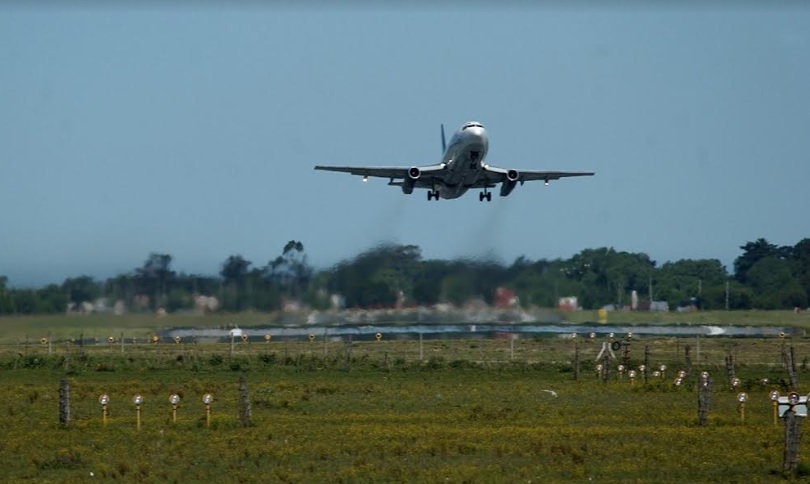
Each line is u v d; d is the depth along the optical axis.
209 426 167.75
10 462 139.75
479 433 160.12
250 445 149.75
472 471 129.25
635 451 143.62
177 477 127.94
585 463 135.75
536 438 155.00
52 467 136.38
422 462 136.88
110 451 146.88
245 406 170.88
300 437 156.38
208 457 140.75
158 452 145.38
